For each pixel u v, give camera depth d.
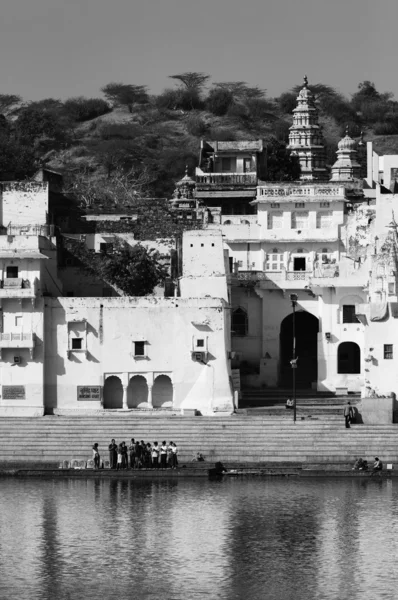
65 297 167.50
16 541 126.06
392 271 165.62
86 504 137.62
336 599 111.81
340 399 167.50
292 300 162.25
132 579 116.50
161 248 185.38
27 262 166.12
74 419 157.88
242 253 185.38
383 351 164.88
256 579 116.31
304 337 183.00
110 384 166.75
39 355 164.62
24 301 165.12
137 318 165.50
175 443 153.25
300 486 144.75
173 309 165.38
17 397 164.38
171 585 115.19
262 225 185.62
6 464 151.50
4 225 183.25
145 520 131.88
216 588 114.56
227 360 166.50
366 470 148.50
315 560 120.75
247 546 124.38
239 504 137.38
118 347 165.50
